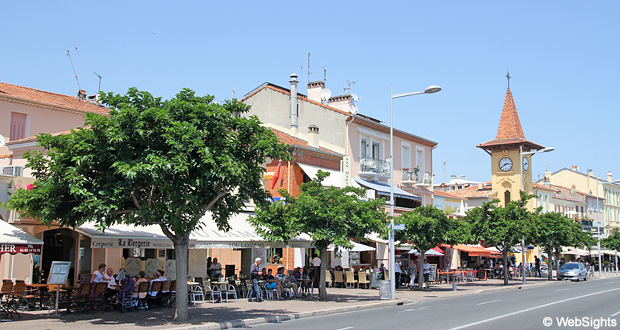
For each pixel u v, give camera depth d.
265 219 23.25
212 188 16.16
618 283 42.12
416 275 39.66
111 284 18.84
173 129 14.94
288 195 24.11
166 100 16.20
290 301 23.55
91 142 15.23
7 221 19.06
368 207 24.03
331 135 37.75
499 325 16.08
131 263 22.92
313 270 31.45
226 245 22.00
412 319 17.83
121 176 15.24
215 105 16.25
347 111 41.00
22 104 29.05
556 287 37.28
